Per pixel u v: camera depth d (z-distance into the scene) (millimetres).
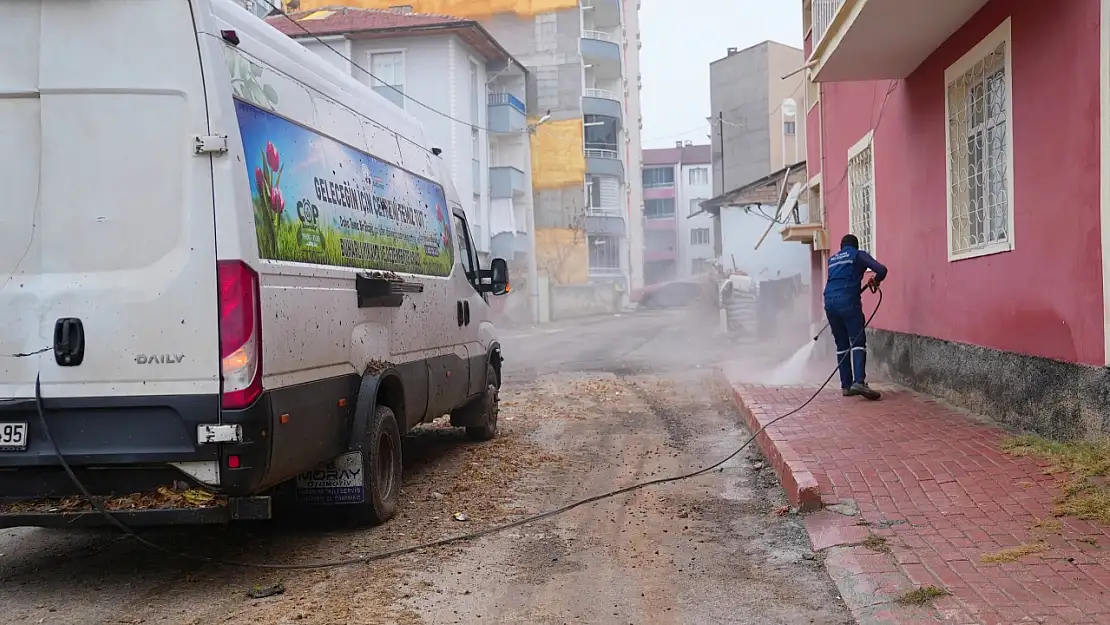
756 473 7750
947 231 9422
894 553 5023
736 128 47656
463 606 4727
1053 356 7066
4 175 4766
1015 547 4953
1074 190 6648
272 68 5363
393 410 6879
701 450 8891
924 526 5453
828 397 10375
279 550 5781
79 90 4723
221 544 5926
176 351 4660
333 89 6266
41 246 4750
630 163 52406
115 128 4719
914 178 10617
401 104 31203
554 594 4902
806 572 5156
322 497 6059
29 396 4688
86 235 4730
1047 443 6875
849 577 4844
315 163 5668
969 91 8969
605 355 19734
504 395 13320
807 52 17000
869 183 13141
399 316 6938
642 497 7051
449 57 31078
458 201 9258
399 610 4664
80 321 4691
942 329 9672
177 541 6004
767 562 5363
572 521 6398
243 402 4645
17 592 5008
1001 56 8125
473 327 9133
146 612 4652
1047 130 7082
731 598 4785
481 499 7070
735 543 5773
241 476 4684
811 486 6191
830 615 4504
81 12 4730
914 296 10656
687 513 6520
